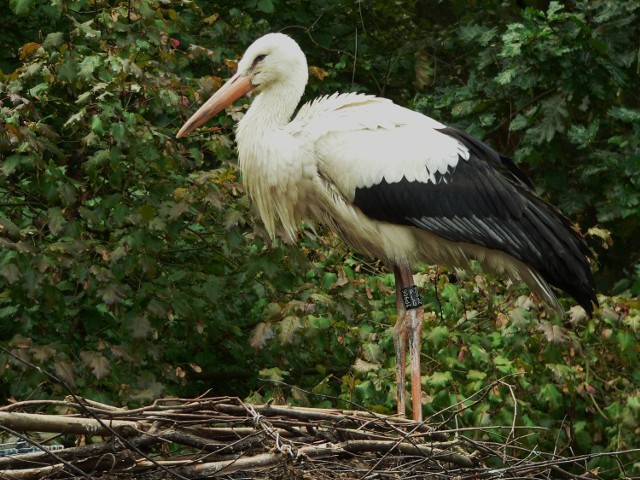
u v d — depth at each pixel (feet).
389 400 39.29
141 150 37.96
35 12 43.88
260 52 36.94
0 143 36.19
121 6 40.29
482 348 41.24
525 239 36.06
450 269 39.81
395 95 56.95
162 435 26.66
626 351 42.57
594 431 44.14
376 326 41.65
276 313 38.68
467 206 36.17
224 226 37.65
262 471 26.48
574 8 56.75
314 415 28.66
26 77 38.50
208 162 43.52
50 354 35.83
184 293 38.81
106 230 40.91
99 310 40.34
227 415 27.71
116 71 37.78
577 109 52.75
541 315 42.34
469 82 52.49
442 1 60.75
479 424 38.60
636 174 49.42
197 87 40.73
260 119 36.70
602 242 48.39
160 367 38.19
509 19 55.83
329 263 41.88
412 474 28.09
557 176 51.70
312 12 53.62
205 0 50.01
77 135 40.22
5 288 39.17
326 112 36.63
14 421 25.41
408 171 35.96
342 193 36.35
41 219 39.19
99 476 26.12
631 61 50.96
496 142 54.80
